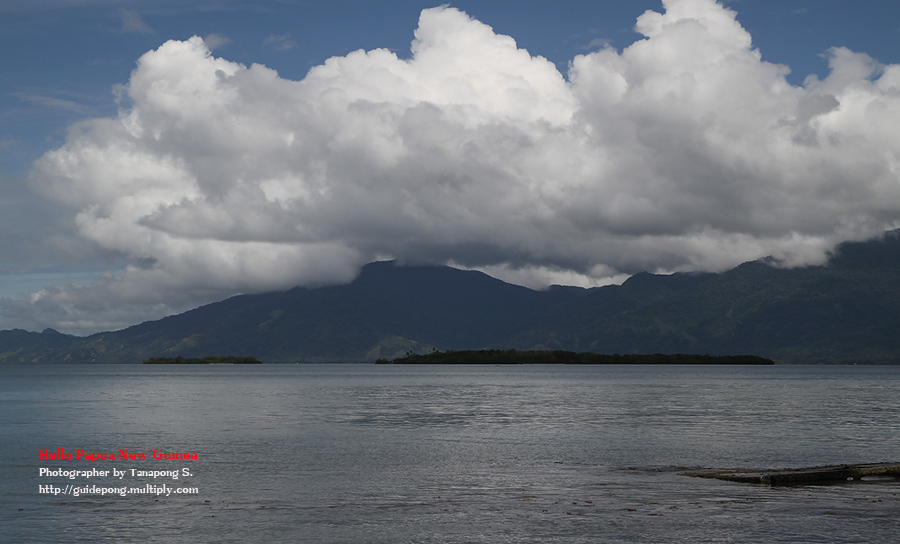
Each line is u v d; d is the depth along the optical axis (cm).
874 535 2711
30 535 2744
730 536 2703
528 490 3612
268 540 2672
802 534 2730
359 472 4188
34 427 6900
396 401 11519
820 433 6344
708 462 4628
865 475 3978
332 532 2784
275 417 8156
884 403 10838
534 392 14738
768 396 13038
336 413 8819
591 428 6819
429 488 3672
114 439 5853
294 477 4012
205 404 10775
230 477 4012
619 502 3306
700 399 11956
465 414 8619
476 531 2792
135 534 2758
